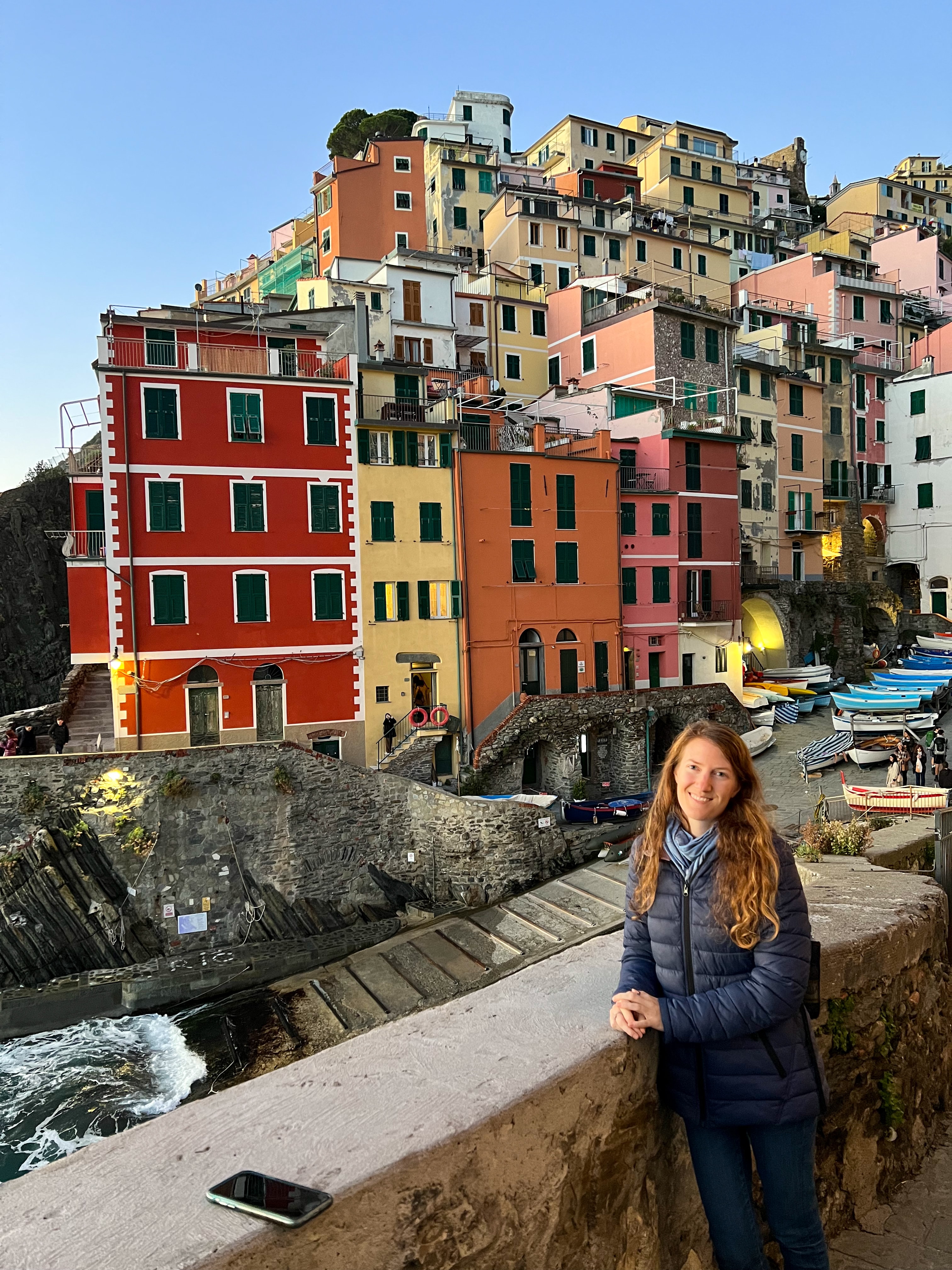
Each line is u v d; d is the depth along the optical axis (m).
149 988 23.95
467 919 27.02
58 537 53.72
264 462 33.69
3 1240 2.01
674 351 49.62
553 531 40.31
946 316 73.06
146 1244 1.98
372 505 36.16
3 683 48.31
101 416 31.36
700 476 46.28
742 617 54.53
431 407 41.59
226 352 34.72
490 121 87.62
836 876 6.88
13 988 24.05
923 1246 4.37
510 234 62.38
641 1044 3.21
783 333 58.72
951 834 7.14
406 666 36.66
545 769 38.78
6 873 25.17
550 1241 2.80
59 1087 20.12
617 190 71.94
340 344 42.69
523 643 40.00
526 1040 3.05
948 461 61.72
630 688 43.66
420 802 30.00
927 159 108.19
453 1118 2.53
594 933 24.47
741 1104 3.05
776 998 2.93
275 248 80.31
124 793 26.70
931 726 39.72
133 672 31.47
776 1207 3.16
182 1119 2.57
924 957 5.61
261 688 33.97
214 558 32.88
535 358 57.00
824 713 48.22
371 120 84.06
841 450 61.94
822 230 80.75
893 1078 5.01
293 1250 2.07
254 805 28.06
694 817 3.18
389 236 59.69
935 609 62.38
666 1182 3.45
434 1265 2.40
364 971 24.72
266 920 27.47
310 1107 2.62
